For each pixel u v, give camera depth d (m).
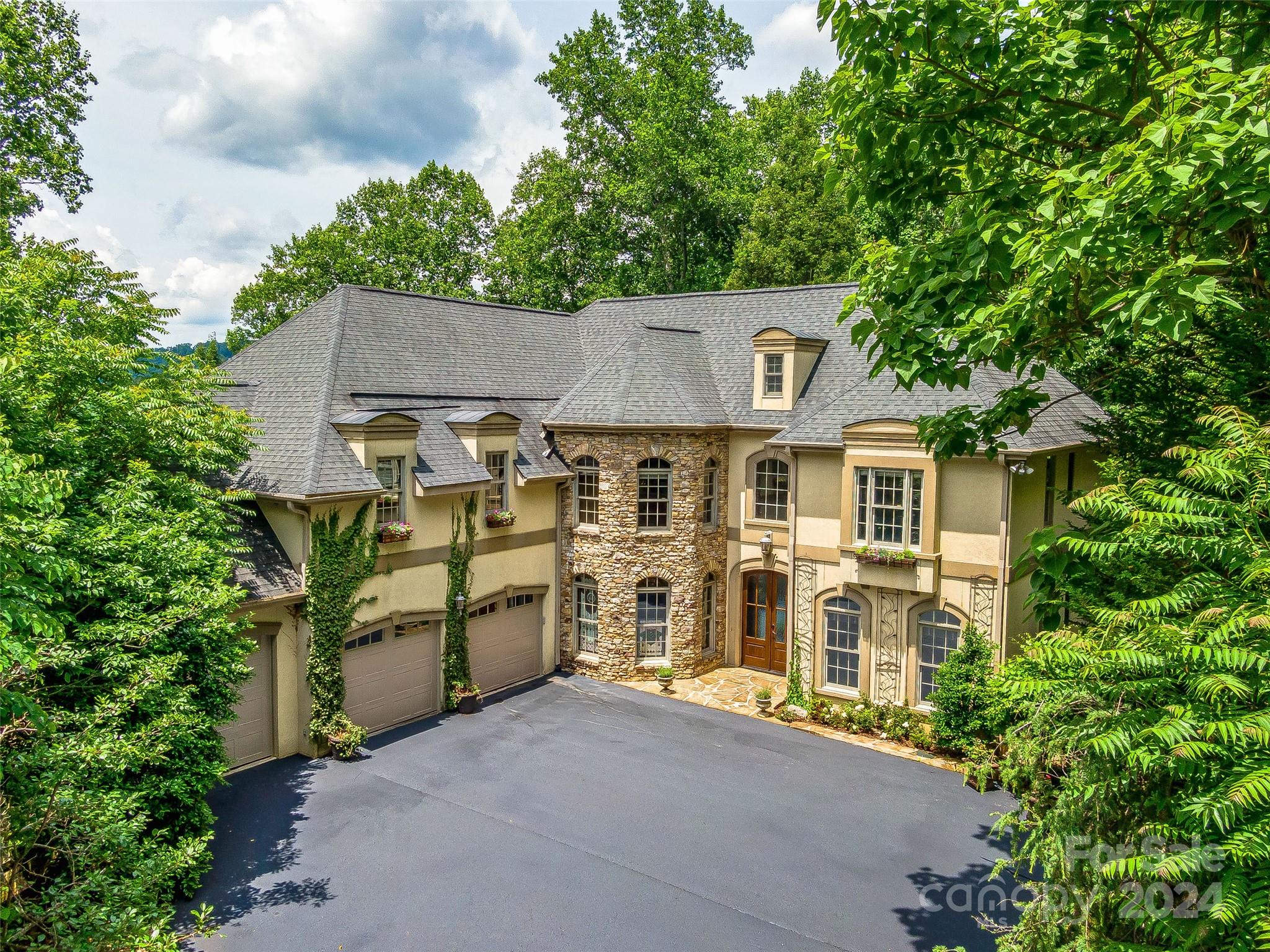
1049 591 9.19
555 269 39.41
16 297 12.95
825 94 9.07
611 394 21.61
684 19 41.53
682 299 26.64
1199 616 5.62
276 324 41.16
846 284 23.67
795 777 15.95
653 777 15.84
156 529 11.66
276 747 16.30
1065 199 8.14
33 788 8.27
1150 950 5.61
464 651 19.50
